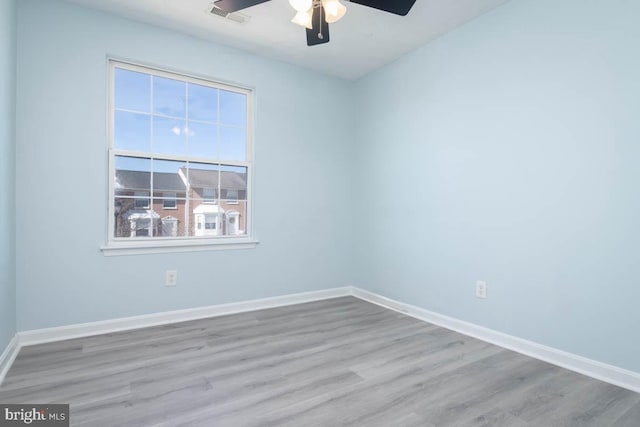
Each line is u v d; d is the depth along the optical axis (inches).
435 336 105.9
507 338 97.3
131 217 112.7
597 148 79.7
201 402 67.6
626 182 75.3
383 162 142.4
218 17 108.0
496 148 100.4
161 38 113.9
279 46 126.3
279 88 138.3
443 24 109.8
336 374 79.9
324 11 77.2
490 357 90.4
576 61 83.2
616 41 76.6
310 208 147.0
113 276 106.9
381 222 143.1
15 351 88.6
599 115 79.4
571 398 70.4
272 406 66.4
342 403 67.7
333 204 153.6
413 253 128.1
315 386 74.2
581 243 82.4
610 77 77.6
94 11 103.7
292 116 141.9
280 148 139.2
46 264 97.3
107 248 104.9
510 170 97.0
